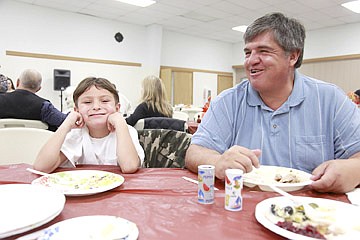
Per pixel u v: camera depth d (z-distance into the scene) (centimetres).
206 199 76
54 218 65
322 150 119
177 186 92
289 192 87
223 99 134
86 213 69
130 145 121
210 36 876
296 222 59
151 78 295
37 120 288
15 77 593
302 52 120
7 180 98
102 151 133
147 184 94
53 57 634
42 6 612
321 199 74
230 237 57
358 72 705
